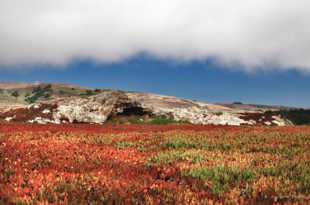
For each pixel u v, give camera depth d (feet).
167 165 56.59
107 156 62.54
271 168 53.93
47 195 38.93
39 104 191.83
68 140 83.25
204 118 197.47
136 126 135.85
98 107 189.26
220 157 63.10
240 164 56.59
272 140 85.97
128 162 58.90
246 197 42.80
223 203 39.63
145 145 80.48
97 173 48.03
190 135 96.22
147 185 44.32
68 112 185.06
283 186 46.50
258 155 66.23
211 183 46.96
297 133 99.71
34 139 83.41
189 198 40.50
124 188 42.24
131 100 194.59
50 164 53.21
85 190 40.88
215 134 99.35
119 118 186.80
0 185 41.60
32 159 55.42
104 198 38.70
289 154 68.59
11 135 88.74
